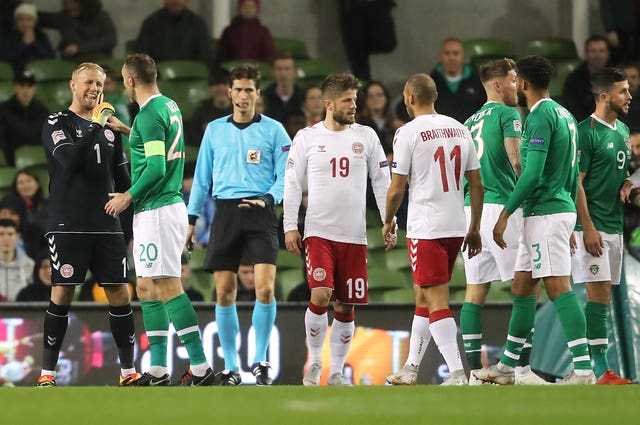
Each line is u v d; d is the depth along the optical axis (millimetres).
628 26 58500
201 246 43750
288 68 49312
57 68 54531
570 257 27281
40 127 50312
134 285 41375
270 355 34781
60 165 28234
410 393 21531
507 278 28891
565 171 27156
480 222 28094
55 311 28656
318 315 28938
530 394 21062
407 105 27844
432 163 26938
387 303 35219
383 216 29438
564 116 27188
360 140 29125
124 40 60375
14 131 50031
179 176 28422
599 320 29047
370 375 35000
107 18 55750
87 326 34688
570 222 27094
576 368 26859
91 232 28250
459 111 50281
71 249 28156
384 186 29344
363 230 29078
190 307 28500
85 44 55188
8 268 41375
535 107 27047
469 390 22625
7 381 34375
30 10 54625
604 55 52219
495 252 28938
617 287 33469
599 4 61000
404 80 61562
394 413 16875
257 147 30781
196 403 18906
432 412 17016
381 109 49719
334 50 61688
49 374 28938
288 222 28922
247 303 34750
